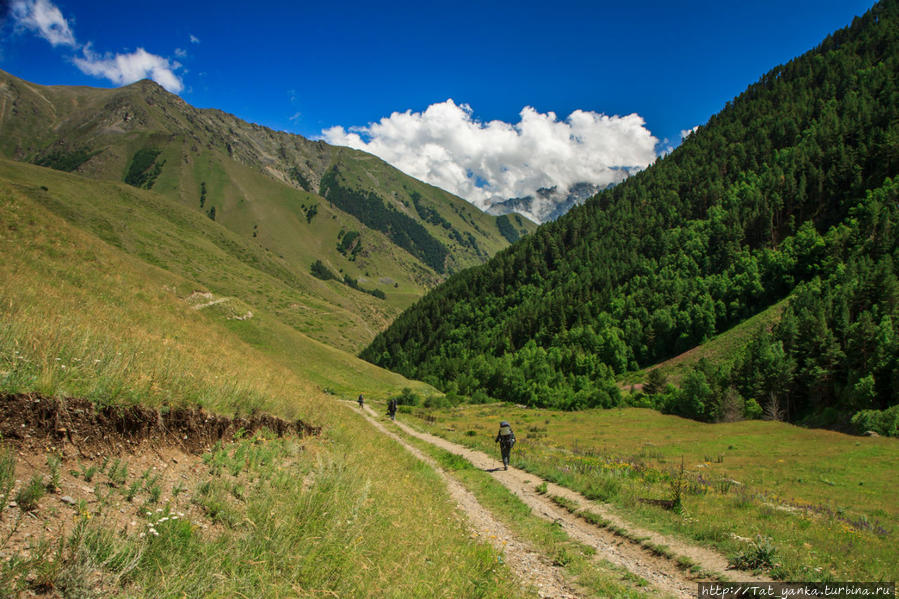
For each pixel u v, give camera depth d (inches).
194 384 409.4
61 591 151.2
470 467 790.5
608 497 553.3
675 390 3304.6
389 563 256.8
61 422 248.4
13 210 1090.7
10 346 287.7
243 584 189.3
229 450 369.4
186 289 2891.2
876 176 5836.6
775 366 3110.2
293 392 820.0
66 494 206.4
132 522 209.0
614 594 289.3
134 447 289.0
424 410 3221.0
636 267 6934.1
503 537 413.4
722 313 4913.9
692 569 337.1
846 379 2918.3
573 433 2284.7
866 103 7859.3
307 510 285.6
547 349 5733.3
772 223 6235.2
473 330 7795.3
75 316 476.1
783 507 642.8
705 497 611.8
